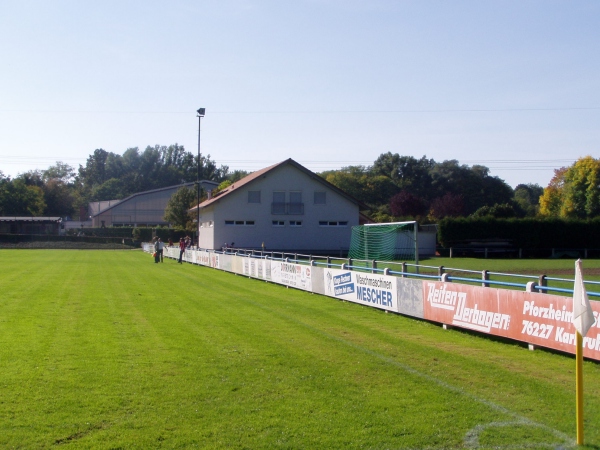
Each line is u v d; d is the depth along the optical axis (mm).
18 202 93625
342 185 90000
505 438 5961
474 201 92688
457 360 9555
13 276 26453
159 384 7949
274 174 53875
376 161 101250
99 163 165500
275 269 24406
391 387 7895
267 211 53719
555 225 54906
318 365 9148
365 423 6414
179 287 22438
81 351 10039
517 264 40625
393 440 5918
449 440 5918
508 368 9039
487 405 7078
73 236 74375
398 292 14797
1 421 6414
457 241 54938
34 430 6148
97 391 7590
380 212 76750
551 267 36875
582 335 5762
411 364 9266
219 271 33000
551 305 9844
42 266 34312
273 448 5691
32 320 13438
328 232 54750
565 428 6254
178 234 78562
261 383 8055
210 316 14508
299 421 6480
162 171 145250
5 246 66750
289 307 16484
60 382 8008
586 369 8883
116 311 15227
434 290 13203
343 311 15750
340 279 18344
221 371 8711
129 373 8539
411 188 94000
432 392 7641
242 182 57094
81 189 153750
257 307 16453
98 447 5684
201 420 6492
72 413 6707
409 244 29906
